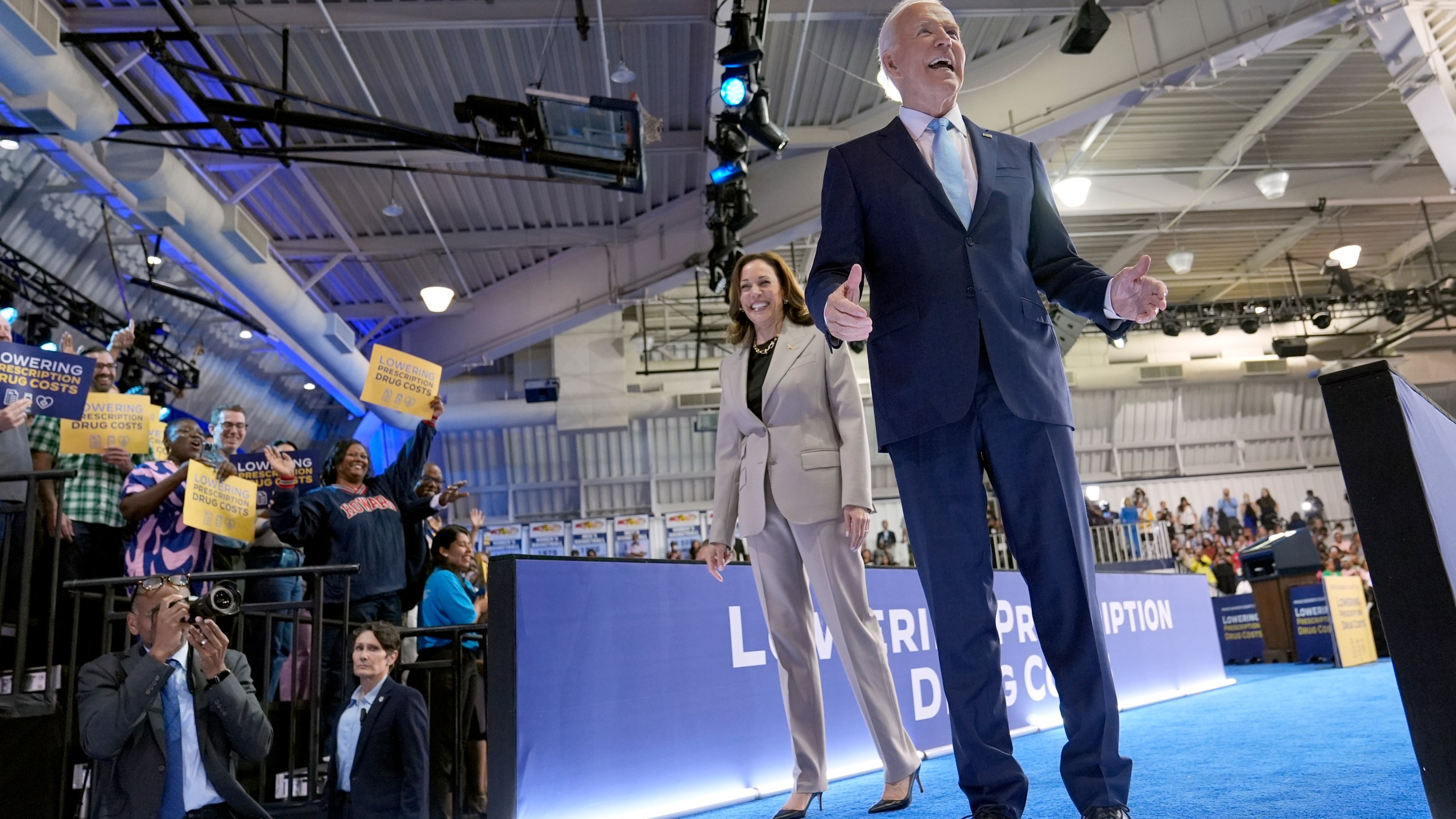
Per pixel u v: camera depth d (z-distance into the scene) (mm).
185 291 11531
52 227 9906
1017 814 1602
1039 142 9609
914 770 2492
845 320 1491
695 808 2873
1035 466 1650
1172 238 16219
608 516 19578
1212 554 18656
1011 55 9547
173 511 4363
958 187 1776
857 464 2523
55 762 3082
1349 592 9148
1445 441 1715
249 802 2721
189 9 7504
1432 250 17078
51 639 3199
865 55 9258
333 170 10383
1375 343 20531
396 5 7746
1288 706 4406
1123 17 8938
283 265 12039
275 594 4703
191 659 2801
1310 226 15445
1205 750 3004
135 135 8469
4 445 3994
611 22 8000
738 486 2781
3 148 8531
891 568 3838
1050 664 1655
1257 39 8281
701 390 19016
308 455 4676
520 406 17703
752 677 3273
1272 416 21016
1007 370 1638
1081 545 1636
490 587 2648
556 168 7621
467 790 4012
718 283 9758
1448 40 9070
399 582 4402
